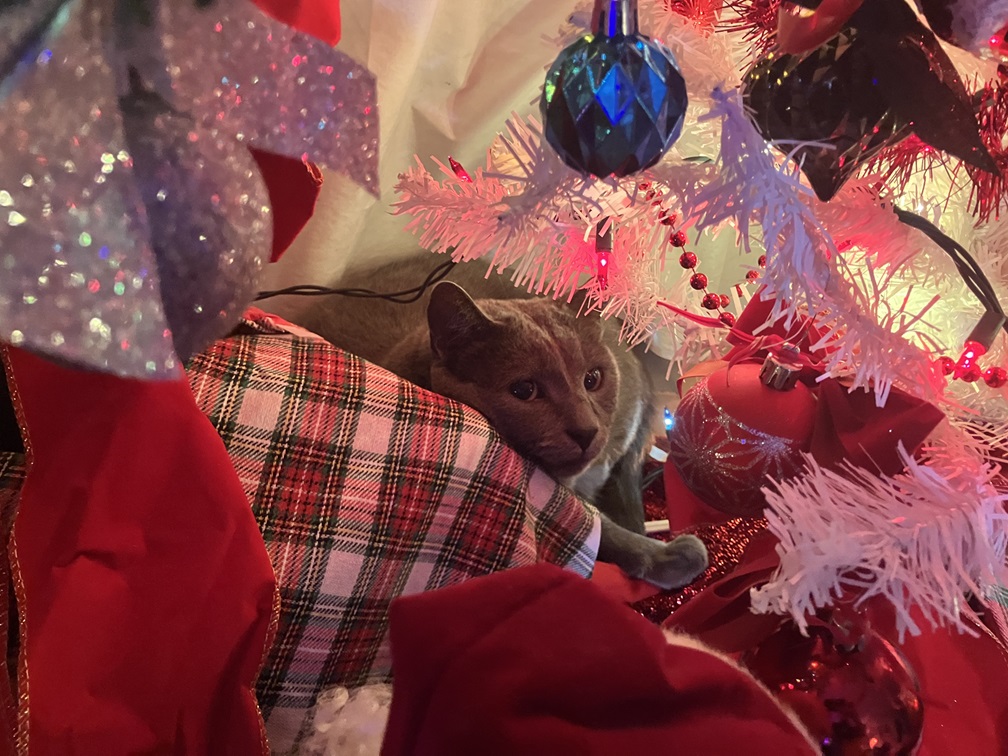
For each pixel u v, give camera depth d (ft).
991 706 1.35
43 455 1.00
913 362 1.02
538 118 1.45
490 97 1.85
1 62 0.62
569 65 0.79
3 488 1.11
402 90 1.67
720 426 1.23
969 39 0.84
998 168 0.94
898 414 1.12
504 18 1.74
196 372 1.29
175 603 1.03
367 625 1.39
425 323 2.04
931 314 1.26
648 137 0.79
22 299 0.61
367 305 2.11
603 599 0.86
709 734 0.74
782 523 1.01
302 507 1.31
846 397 1.18
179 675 1.05
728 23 1.10
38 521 0.99
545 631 0.82
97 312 0.64
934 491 1.01
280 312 2.05
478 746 0.72
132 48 0.70
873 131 0.85
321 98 0.81
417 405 1.42
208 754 1.10
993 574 1.01
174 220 0.75
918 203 1.26
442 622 0.83
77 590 0.98
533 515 1.55
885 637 1.38
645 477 2.31
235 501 1.07
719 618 1.36
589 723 0.74
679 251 1.73
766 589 0.97
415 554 1.41
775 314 1.02
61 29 0.64
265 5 0.89
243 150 0.79
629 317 1.50
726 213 0.88
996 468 1.09
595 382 1.84
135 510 1.02
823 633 1.19
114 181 0.66
